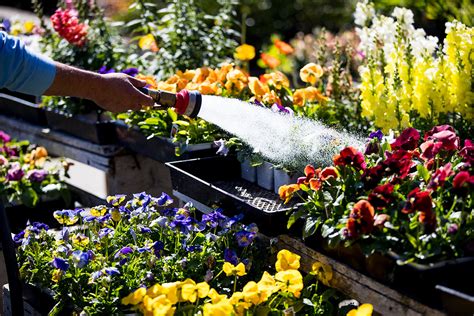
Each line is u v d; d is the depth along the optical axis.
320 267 2.44
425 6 5.57
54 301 2.54
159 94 2.62
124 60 4.71
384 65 3.38
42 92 2.44
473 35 2.95
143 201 2.74
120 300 2.40
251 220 2.65
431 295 2.09
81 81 2.46
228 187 3.00
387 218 2.14
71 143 4.21
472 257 2.12
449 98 3.02
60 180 4.25
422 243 2.12
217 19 4.70
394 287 2.19
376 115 3.18
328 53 5.38
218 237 2.59
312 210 2.44
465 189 2.13
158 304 2.19
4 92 4.93
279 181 2.87
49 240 2.75
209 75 3.72
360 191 2.37
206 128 3.25
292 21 9.43
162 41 4.56
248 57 4.48
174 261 2.55
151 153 3.62
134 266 2.50
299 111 3.32
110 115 4.08
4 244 2.54
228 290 2.51
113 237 2.69
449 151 2.48
